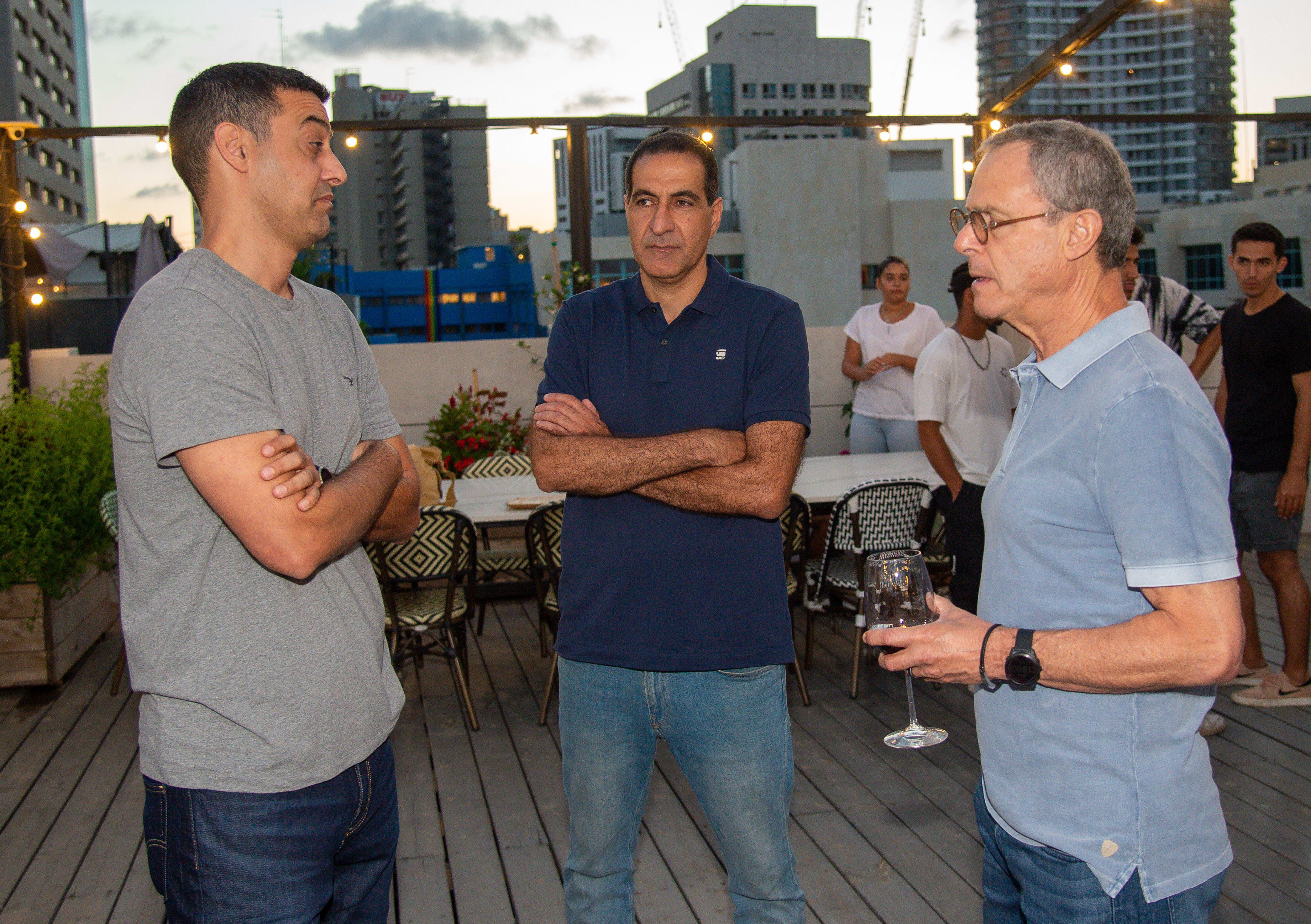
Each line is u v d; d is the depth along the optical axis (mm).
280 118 1378
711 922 2473
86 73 130875
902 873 2666
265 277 1418
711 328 1901
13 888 2688
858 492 3914
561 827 3000
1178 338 4262
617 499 1836
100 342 13898
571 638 1866
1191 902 1206
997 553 1312
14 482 4145
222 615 1303
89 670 4574
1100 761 1198
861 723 3752
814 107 143250
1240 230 3602
